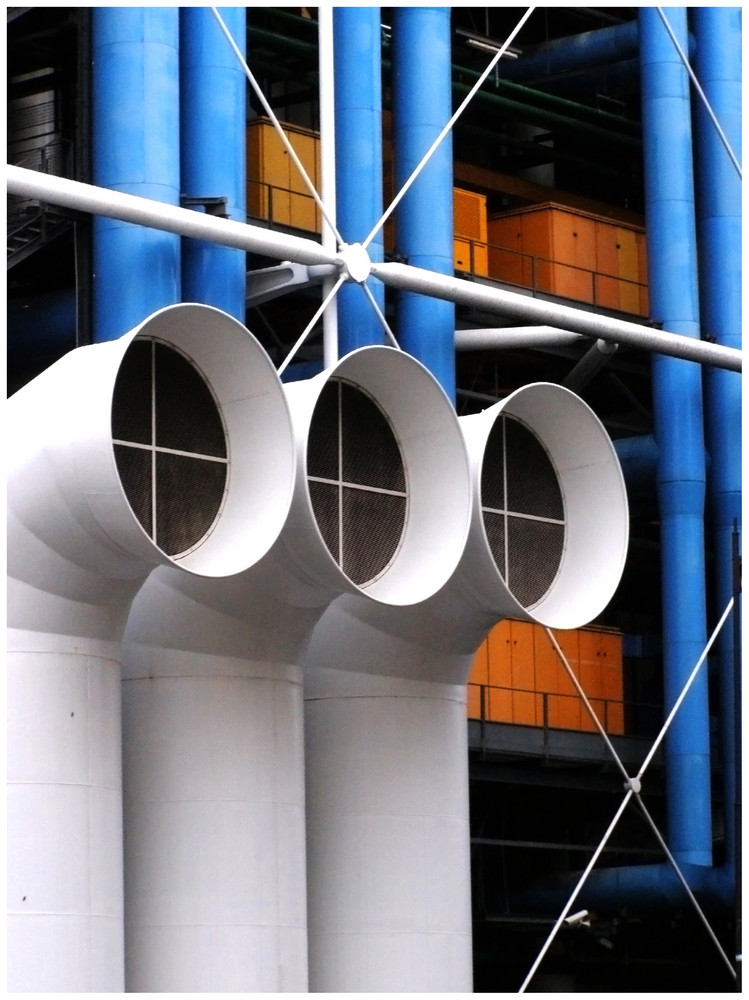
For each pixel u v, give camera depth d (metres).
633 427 40.75
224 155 29.05
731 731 36.16
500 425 25.83
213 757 23.55
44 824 21.61
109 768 22.38
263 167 34.16
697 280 36.28
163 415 22.50
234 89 29.28
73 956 21.56
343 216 30.78
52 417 21.62
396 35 32.66
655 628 46.84
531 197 42.47
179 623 23.66
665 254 35.53
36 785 21.62
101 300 27.53
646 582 46.91
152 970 23.28
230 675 23.77
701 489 35.34
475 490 24.05
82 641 22.28
